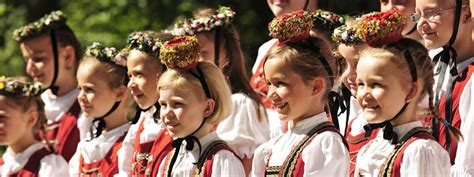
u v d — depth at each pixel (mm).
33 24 8883
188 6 13164
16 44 14531
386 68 5379
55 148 8555
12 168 7887
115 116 7492
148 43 6691
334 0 11633
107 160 7379
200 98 6000
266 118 7320
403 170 5395
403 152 5445
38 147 7949
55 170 7824
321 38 6520
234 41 7457
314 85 5742
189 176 6086
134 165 6855
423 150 5379
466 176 5836
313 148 5699
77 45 8945
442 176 5395
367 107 5461
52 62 8797
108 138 7461
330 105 5938
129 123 7496
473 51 6223
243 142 7141
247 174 7145
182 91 5965
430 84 5504
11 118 7844
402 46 5441
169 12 13383
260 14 12961
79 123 8320
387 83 5379
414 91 5438
